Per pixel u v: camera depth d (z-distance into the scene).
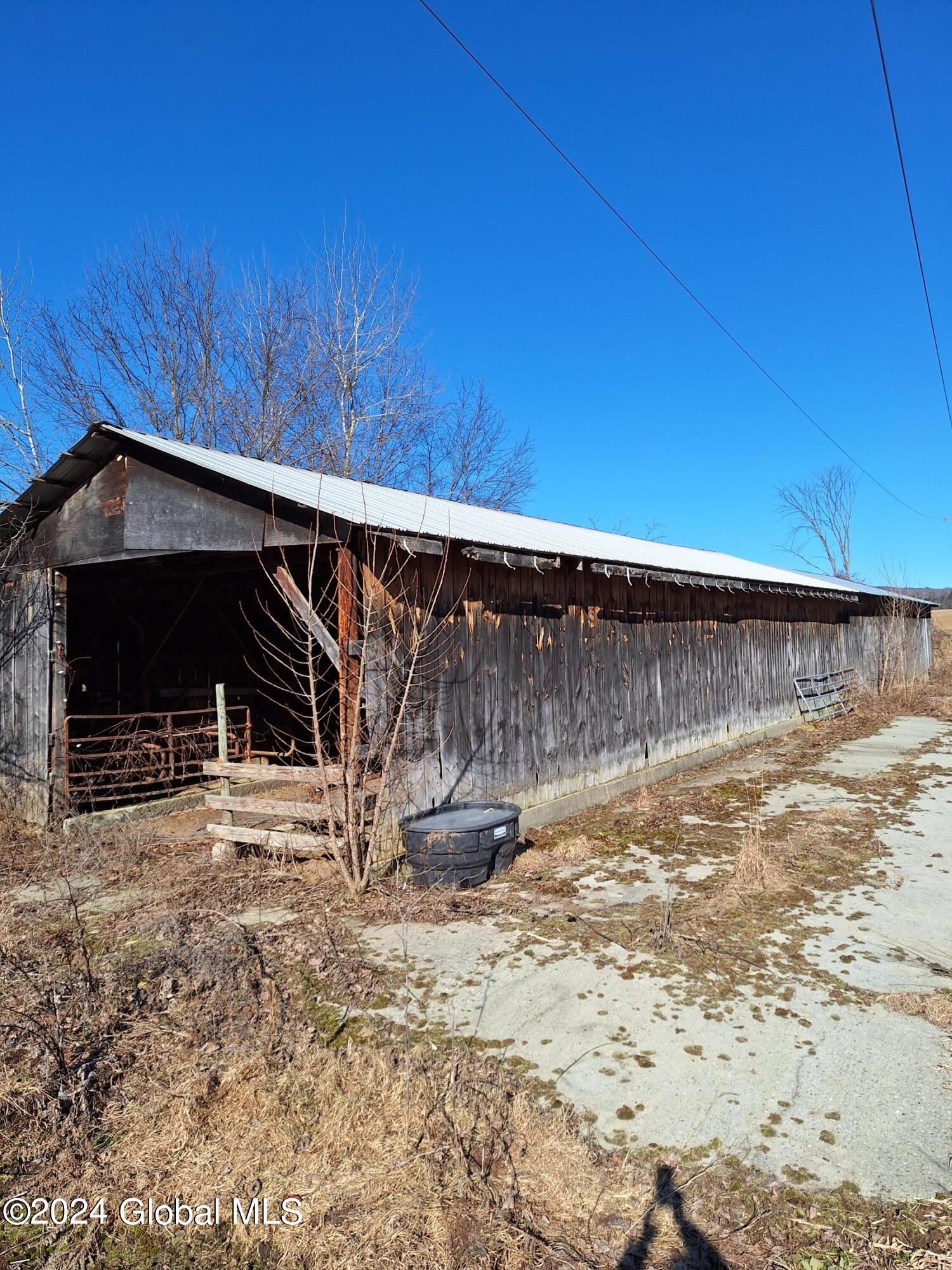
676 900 5.34
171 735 8.86
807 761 10.81
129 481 7.22
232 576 9.70
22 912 5.32
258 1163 2.79
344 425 20.95
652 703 9.99
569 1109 3.07
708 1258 2.36
